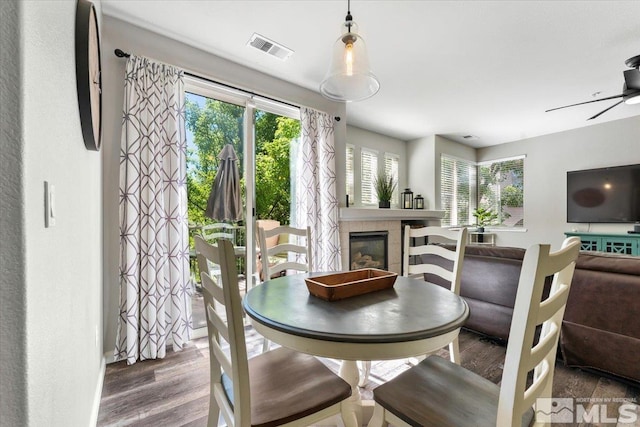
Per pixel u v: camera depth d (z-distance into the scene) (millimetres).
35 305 589
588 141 4863
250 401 942
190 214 2646
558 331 933
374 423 1045
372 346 911
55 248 771
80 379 1157
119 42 2268
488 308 2416
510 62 2881
